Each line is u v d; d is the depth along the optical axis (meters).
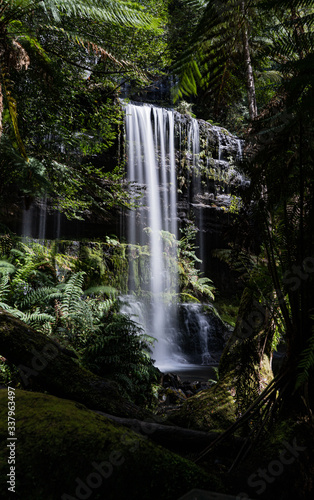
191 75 1.59
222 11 1.07
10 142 3.23
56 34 4.41
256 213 1.19
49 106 4.60
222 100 1.79
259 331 1.63
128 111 10.38
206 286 10.54
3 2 2.65
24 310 3.92
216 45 1.49
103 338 3.42
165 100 12.94
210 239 11.92
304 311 1.21
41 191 3.45
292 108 0.75
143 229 10.45
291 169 1.10
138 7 3.15
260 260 1.41
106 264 8.41
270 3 0.67
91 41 4.03
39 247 6.34
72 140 4.91
